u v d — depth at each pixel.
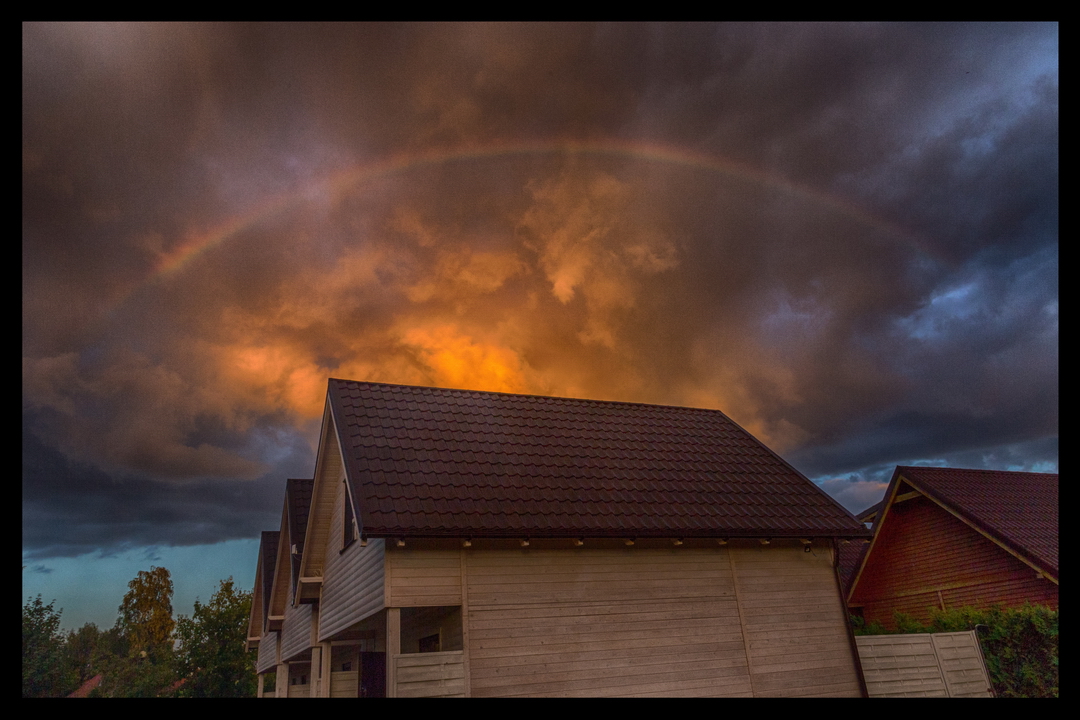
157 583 42.41
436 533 9.36
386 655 9.36
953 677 12.09
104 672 33.19
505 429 12.80
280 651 18.00
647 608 10.73
